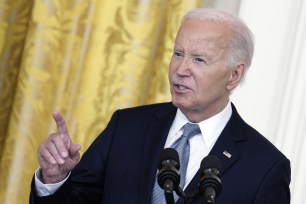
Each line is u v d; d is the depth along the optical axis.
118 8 5.69
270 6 5.64
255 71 5.68
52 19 5.69
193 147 4.06
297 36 5.59
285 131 5.60
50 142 3.80
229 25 3.94
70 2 5.68
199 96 3.88
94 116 5.73
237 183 3.91
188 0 5.62
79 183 4.20
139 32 5.68
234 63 3.97
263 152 4.03
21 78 5.70
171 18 5.69
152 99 5.79
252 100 5.69
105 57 5.71
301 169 5.59
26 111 5.70
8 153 5.75
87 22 5.69
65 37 5.70
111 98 5.72
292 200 5.59
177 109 4.21
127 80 5.70
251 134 4.14
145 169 4.02
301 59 5.57
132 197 4.01
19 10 5.84
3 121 5.92
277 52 5.65
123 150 4.17
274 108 5.66
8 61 5.86
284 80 5.64
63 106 5.73
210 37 3.86
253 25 5.66
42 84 5.70
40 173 3.99
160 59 5.78
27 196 5.78
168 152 3.30
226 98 4.10
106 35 5.70
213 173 3.22
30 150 5.75
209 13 3.95
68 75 5.71
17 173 5.75
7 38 5.81
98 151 4.25
